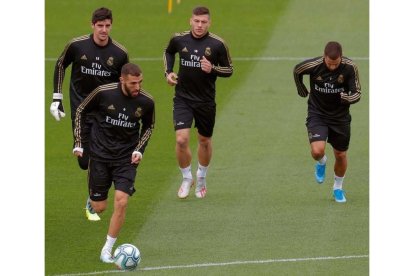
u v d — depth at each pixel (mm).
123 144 34188
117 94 33812
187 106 39562
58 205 39500
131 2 78188
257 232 36219
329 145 47094
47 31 69625
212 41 39250
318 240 35312
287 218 37625
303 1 77562
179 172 43469
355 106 53406
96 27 37125
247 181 42125
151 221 37469
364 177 42594
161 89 56594
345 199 39562
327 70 38000
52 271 32562
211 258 33688
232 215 38062
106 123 34094
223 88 56281
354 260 33406
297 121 50625
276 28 69688
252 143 47219
